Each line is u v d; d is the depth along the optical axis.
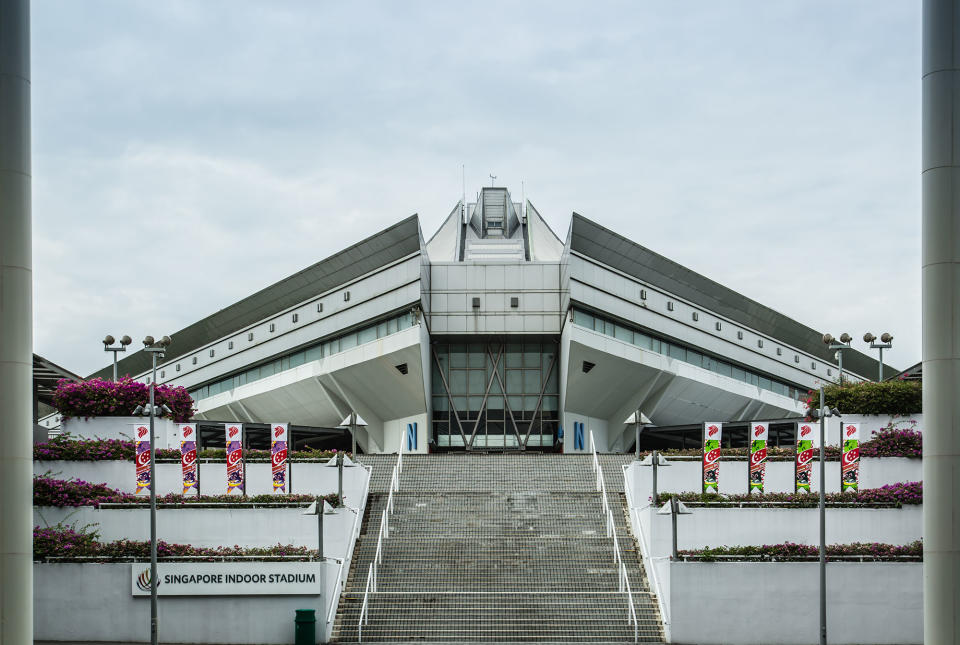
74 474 37.81
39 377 46.25
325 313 58.28
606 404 57.38
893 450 37.66
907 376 45.97
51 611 31.06
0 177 20.00
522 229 72.38
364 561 34.69
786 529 33.84
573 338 53.41
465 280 57.34
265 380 60.97
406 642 29.97
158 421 41.91
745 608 30.39
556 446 57.72
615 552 34.84
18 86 20.23
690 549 33.34
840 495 34.47
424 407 55.84
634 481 37.09
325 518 34.25
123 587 30.97
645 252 56.00
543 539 35.88
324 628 30.27
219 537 34.22
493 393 58.47
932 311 19.45
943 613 19.17
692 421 60.56
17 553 19.95
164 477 37.91
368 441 59.09
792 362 66.31
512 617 31.02
